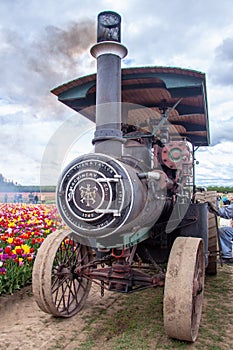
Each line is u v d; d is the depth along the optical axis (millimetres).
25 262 4543
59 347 2768
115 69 2945
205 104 4266
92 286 4520
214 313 3537
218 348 2740
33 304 3836
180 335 2639
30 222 6090
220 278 5000
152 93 4047
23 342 2861
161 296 4105
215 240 4938
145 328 3127
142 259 3611
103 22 3068
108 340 2898
